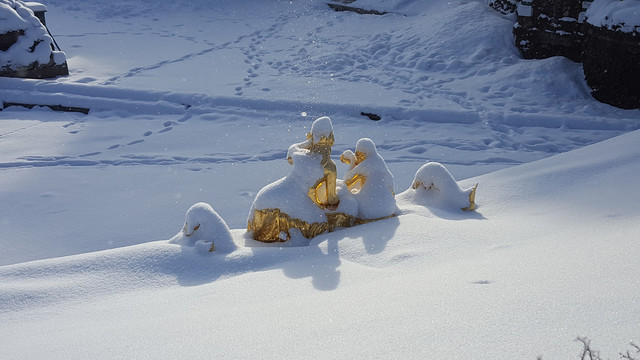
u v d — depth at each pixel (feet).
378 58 45.50
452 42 45.37
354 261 12.56
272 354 7.41
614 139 17.95
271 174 25.03
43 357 8.33
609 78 34.68
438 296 8.70
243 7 65.82
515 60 42.14
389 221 14.34
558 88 37.11
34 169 26.11
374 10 57.98
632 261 8.92
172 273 12.34
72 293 11.50
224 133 31.12
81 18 62.03
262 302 10.21
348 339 7.55
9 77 38.68
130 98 36.22
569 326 6.98
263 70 43.32
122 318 10.03
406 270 11.63
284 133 31.04
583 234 11.74
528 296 8.11
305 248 13.15
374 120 33.60
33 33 40.32
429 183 15.87
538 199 15.51
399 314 8.16
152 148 29.01
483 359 6.56
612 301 7.45
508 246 11.98
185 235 13.53
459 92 37.32
